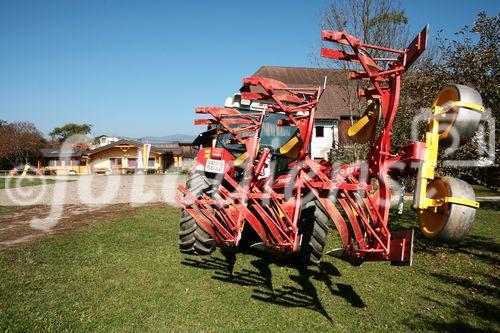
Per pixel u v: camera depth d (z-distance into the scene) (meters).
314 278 4.78
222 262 5.31
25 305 3.65
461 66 6.30
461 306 3.97
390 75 3.27
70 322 3.33
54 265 4.93
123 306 3.72
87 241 6.32
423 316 3.71
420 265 5.50
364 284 4.61
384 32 10.63
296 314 3.69
